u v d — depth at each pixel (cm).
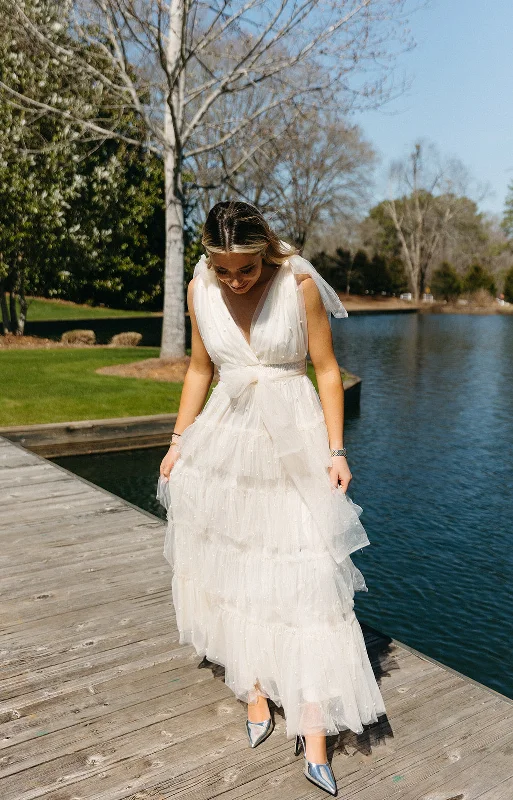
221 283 232
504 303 6266
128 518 484
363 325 3759
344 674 221
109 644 310
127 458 903
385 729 249
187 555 250
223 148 1456
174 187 1286
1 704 265
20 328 1916
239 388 228
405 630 483
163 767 230
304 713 221
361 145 3428
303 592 222
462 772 228
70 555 414
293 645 223
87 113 1555
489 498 771
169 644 310
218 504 234
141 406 1014
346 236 5538
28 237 1698
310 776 221
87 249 1850
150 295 3031
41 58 1517
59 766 231
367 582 555
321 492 227
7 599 354
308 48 1105
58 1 1260
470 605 520
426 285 6412
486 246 7106
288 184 1748
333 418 235
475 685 277
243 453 229
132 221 2444
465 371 1855
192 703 266
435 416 1240
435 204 6312
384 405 1345
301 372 238
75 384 1138
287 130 1294
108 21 1158
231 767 230
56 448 886
